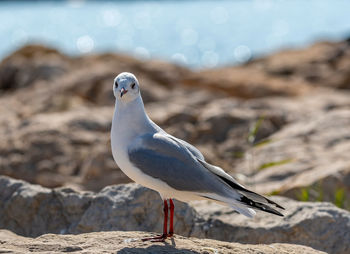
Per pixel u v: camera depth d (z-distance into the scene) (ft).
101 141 52.39
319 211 27.96
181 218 27.66
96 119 56.95
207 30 263.08
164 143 22.00
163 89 85.92
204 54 215.10
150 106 68.18
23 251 20.54
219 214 28.84
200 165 22.00
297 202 29.60
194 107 66.49
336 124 51.60
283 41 236.02
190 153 22.20
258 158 47.21
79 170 48.83
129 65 97.55
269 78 99.81
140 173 22.02
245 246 22.72
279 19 299.58
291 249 23.22
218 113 56.90
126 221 27.40
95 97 81.97
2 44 248.52
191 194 21.85
